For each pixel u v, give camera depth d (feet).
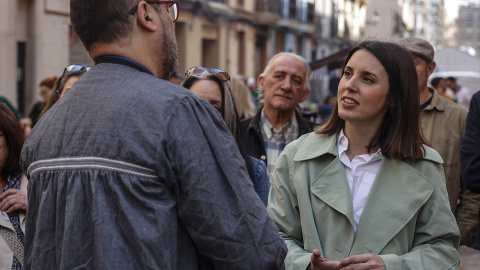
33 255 6.28
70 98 6.37
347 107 8.27
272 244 6.11
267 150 13.98
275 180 8.82
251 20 87.45
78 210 6.01
